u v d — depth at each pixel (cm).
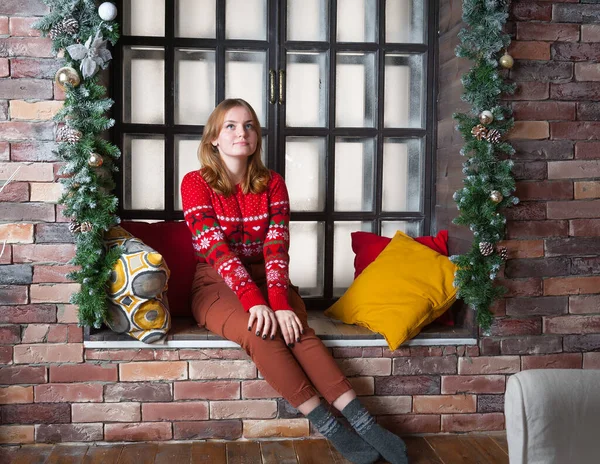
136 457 208
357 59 267
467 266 229
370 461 197
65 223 213
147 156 260
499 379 235
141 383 219
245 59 262
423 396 231
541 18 229
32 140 210
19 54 208
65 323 216
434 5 265
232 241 225
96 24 209
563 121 232
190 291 237
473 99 224
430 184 271
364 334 226
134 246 214
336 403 202
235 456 210
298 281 272
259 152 229
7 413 216
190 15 257
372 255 256
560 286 237
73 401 218
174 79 259
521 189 232
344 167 271
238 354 221
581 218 236
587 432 119
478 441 227
